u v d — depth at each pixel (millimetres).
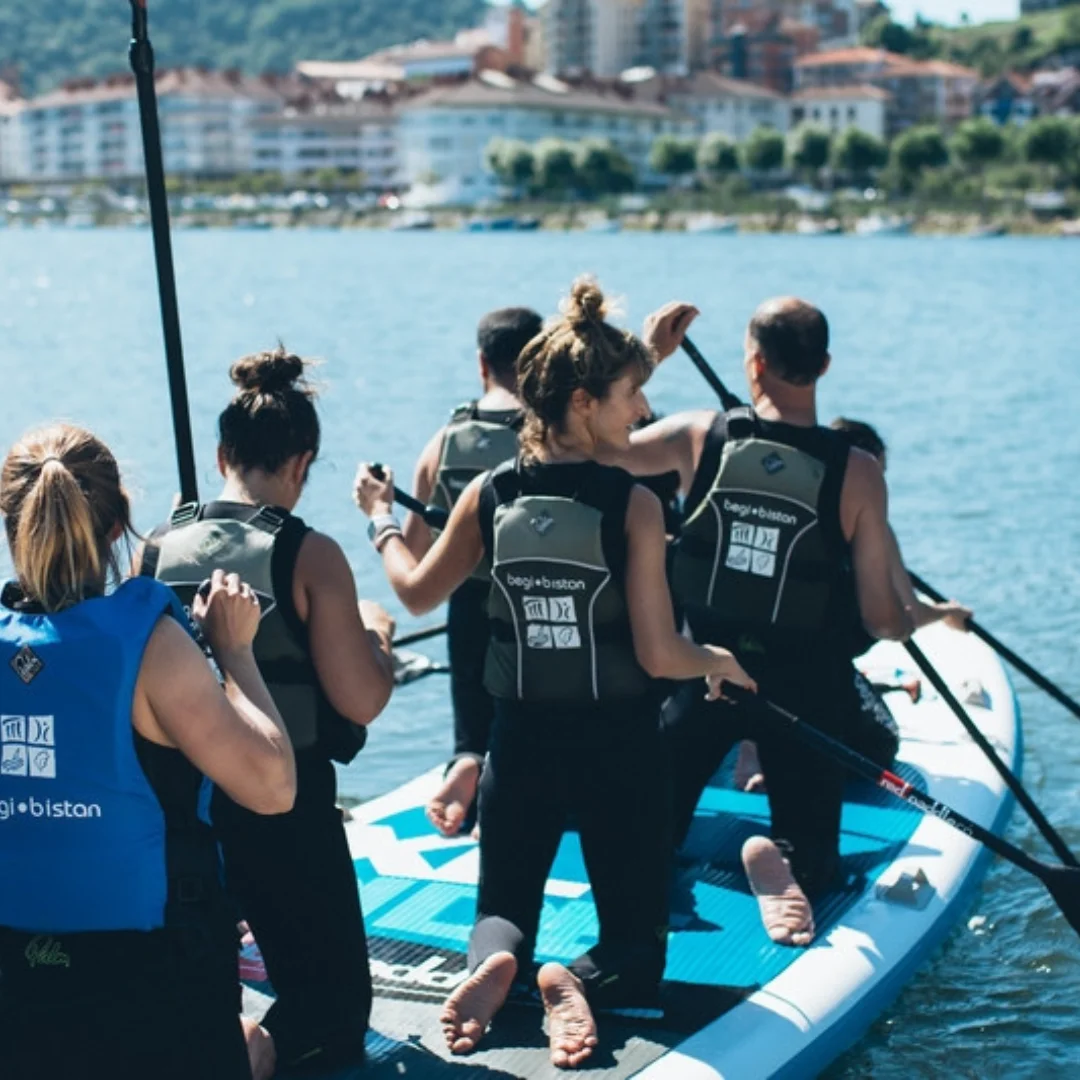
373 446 21406
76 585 3750
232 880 4934
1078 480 19219
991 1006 6359
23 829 3738
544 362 4996
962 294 57344
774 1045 5355
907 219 134625
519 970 5320
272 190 186625
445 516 6316
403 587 5434
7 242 115812
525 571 5008
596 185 163875
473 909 6379
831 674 6227
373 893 6527
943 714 8758
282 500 4910
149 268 74438
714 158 165750
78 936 3738
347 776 9500
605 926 5301
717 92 197250
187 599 4715
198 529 4805
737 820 7340
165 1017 3738
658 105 194000
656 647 4977
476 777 7039
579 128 183750
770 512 6062
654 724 5184
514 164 164125
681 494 7664
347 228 165250
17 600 3836
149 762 3758
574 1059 5031
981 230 128375
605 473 5004
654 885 5230
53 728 3693
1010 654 7730
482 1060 5086
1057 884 5926
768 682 6168
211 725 3732
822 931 6215
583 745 5074
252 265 78125
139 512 15906
